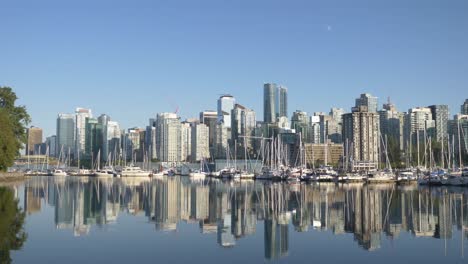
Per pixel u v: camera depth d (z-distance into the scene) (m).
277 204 83.75
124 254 38.03
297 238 46.72
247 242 44.19
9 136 128.38
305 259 36.81
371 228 53.78
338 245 42.81
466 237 47.22
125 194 109.56
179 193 114.94
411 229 53.06
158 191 123.19
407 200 91.56
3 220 56.19
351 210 73.00
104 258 36.44
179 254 38.31
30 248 39.66
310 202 87.75
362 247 41.84
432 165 199.88
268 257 37.50
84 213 66.75
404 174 171.50
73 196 99.56
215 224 56.94
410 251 40.03
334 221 60.00
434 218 62.84
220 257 37.34
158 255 37.88
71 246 40.88
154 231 50.66
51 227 51.81
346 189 131.25
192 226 55.03
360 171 191.62
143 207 77.50
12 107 145.00
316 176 179.00
